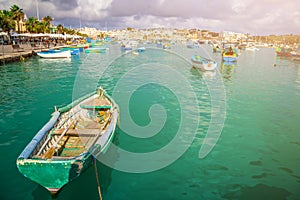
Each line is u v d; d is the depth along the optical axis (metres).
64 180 6.23
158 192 7.39
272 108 16.41
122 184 7.66
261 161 9.40
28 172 6.09
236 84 24.83
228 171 8.64
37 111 14.81
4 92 19.31
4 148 9.88
